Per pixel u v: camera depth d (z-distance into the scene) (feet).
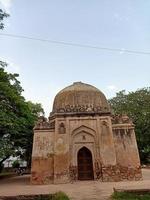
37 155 44.45
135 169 43.65
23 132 54.65
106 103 53.06
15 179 60.59
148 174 56.90
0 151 48.96
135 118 77.15
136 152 44.93
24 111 54.54
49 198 26.78
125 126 46.88
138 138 75.92
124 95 84.99
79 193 29.30
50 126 46.73
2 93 49.75
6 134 53.06
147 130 76.02
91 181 42.60
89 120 46.68
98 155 44.65
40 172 43.39
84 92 51.60
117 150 45.16
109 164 43.37
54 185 39.70
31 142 56.95
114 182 40.81
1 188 38.75
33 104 72.23
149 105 77.25
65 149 44.21
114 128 46.80
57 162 43.29
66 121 46.44
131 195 26.08
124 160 44.37
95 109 47.34
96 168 44.06
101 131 45.85
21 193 30.14
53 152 44.65
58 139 44.96
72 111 47.14
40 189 34.55
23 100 56.49
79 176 44.52
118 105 82.58
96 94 52.34
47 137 45.98
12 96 50.75
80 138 45.98
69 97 50.96
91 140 45.83
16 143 56.59
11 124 48.11
